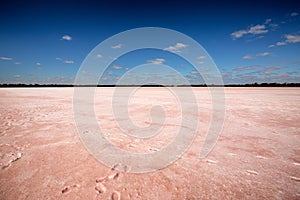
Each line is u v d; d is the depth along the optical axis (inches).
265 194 71.3
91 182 79.6
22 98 480.4
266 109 287.9
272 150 118.4
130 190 74.1
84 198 68.6
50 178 82.0
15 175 83.8
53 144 125.7
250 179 82.9
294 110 278.5
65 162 98.5
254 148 122.3
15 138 136.8
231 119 214.1
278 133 156.9
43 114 239.6
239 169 92.8
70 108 296.4
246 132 160.7
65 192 72.1
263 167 94.7
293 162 100.4
